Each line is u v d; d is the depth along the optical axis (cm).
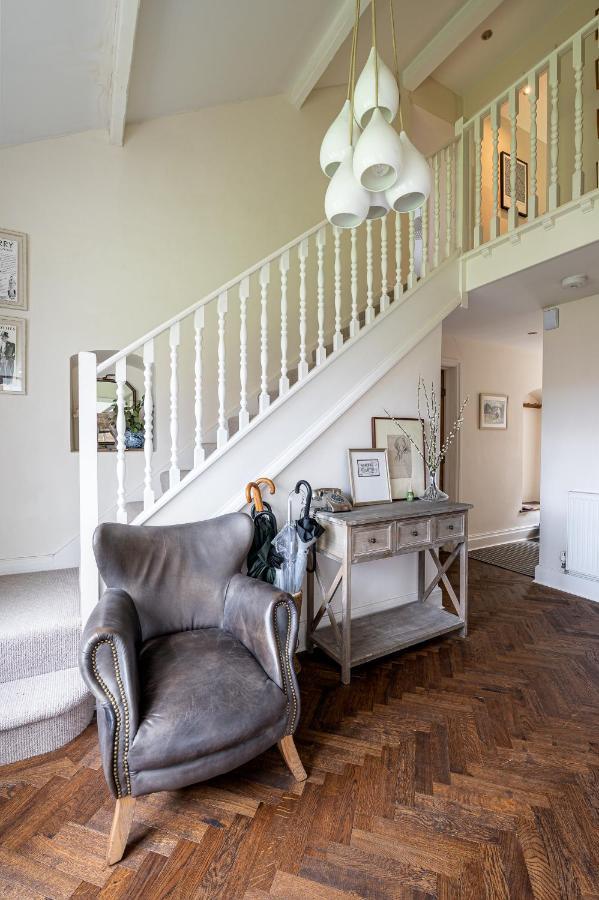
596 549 344
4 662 187
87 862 129
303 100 373
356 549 231
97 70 242
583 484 356
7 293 269
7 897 120
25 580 260
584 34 242
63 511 287
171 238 325
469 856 131
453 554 288
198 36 265
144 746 129
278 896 120
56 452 284
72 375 297
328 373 269
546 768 168
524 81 279
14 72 219
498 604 339
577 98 245
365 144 127
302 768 161
